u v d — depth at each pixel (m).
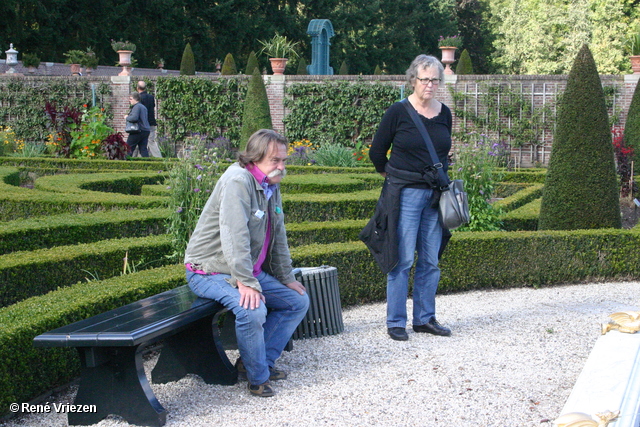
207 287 3.59
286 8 40.97
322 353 4.27
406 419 3.24
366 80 18.39
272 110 19.16
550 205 7.36
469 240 6.05
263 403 3.47
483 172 7.79
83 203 7.66
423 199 4.35
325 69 26.20
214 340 3.77
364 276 5.70
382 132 4.36
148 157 15.16
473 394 3.53
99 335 2.99
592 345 4.34
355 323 5.06
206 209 3.63
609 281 6.38
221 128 19.66
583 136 7.21
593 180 7.16
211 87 19.36
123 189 10.54
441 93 17.70
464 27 49.50
